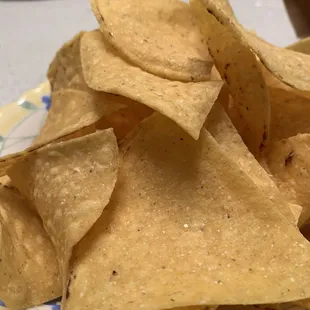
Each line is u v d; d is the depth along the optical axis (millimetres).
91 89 176
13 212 174
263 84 165
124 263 144
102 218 155
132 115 181
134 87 154
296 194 173
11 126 217
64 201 151
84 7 341
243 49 163
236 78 172
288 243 146
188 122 145
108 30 173
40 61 295
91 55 177
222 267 142
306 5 333
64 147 155
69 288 142
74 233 145
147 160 161
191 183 157
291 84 155
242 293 131
